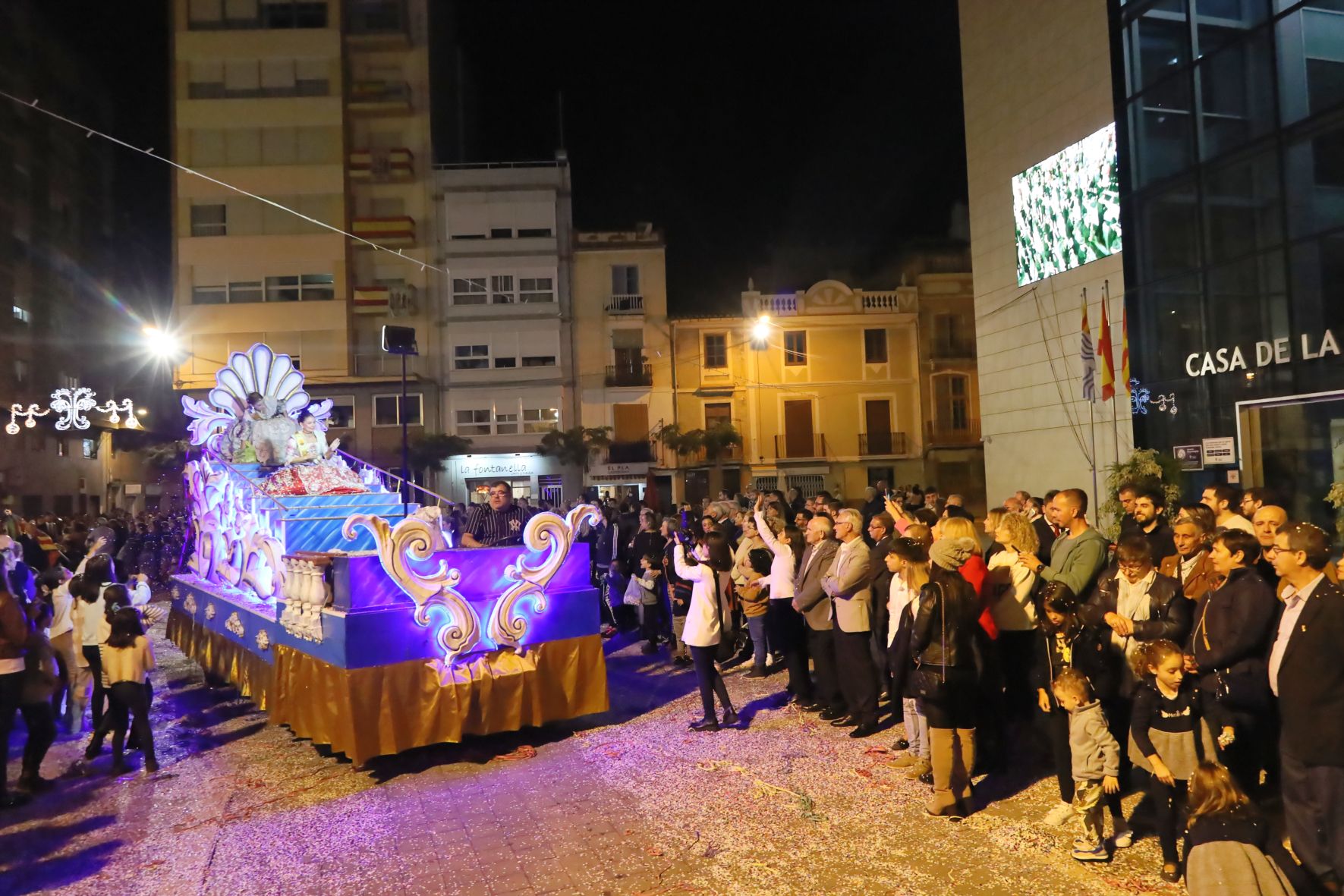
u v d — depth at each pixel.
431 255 32.62
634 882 4.36
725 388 31.70
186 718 8.35
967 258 32.44
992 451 21.00
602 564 13.07
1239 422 13.96
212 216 32.25
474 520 8.27
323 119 32.34
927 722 5.18
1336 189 12.52
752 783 5.71
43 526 15.81
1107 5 16.78
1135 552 4.80
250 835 5.27
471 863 4.68
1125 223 16.41
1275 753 4.65
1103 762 4.36
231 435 9.96
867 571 6.73
